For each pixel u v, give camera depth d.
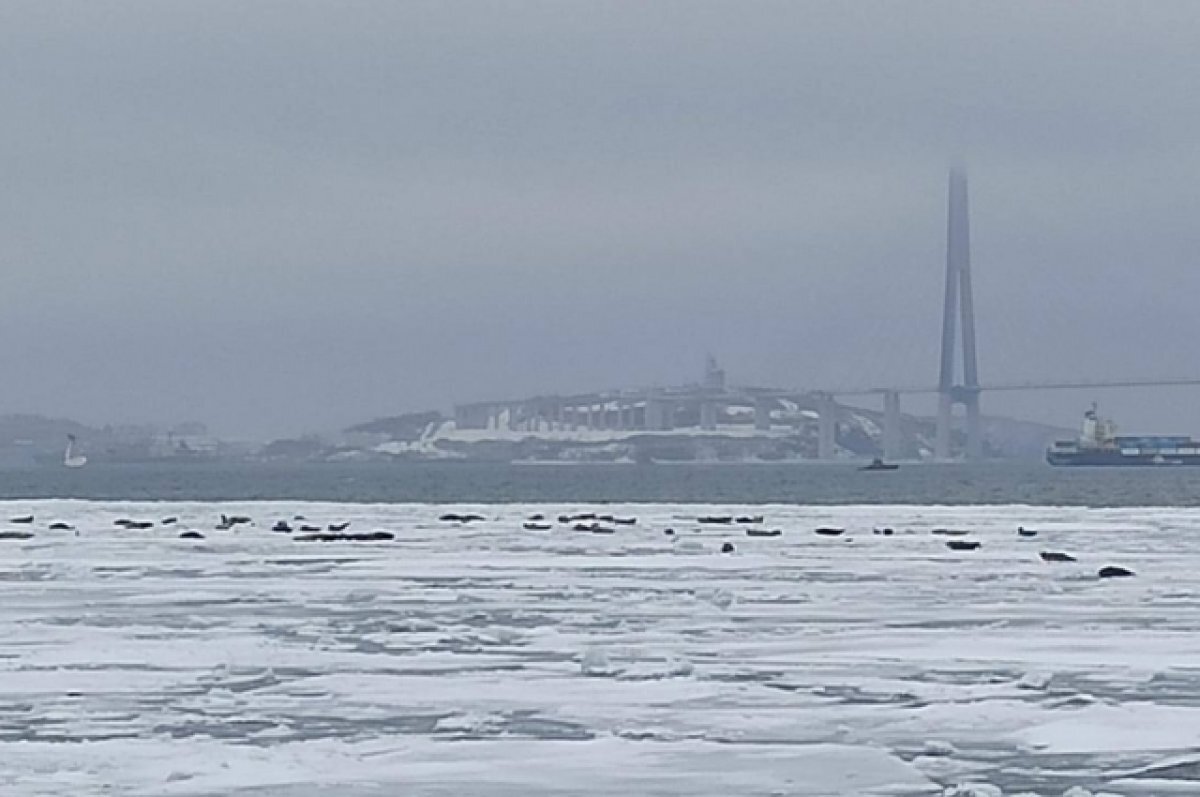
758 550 68.69
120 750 23.47
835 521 98.38
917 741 24.50
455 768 22.36
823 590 48.72
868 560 62.41
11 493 193.12
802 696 28.39
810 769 22.44
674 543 73.12
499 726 25.53
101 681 29.98
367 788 21.16
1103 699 28.09
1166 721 25.98
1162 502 146.12
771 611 42.47
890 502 151.38
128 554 65.19
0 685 29.41
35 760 22.73
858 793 21.12
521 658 33.22
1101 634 37.31
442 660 32.84
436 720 26.08
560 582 51.41
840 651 34.41
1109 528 89.94
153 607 43.38
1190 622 39.84
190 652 33.72
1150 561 62.31
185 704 27.47
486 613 41.97
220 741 24.30
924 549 69.69
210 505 125.25
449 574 54.72
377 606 43.75
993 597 46.34
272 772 22.02
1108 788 21.42
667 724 25.72
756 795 20.97
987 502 149.50
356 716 26.44
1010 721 25.98
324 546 70.75
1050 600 45.47
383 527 89.06
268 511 113.00
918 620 40.34
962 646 35.16
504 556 64.19
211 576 53.78
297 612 42.16
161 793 20.77
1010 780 21.89
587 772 22.20
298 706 27.30
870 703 27.69
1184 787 21.50
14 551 66.94
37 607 43.31
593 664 31.88
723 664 32.44
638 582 51.50
